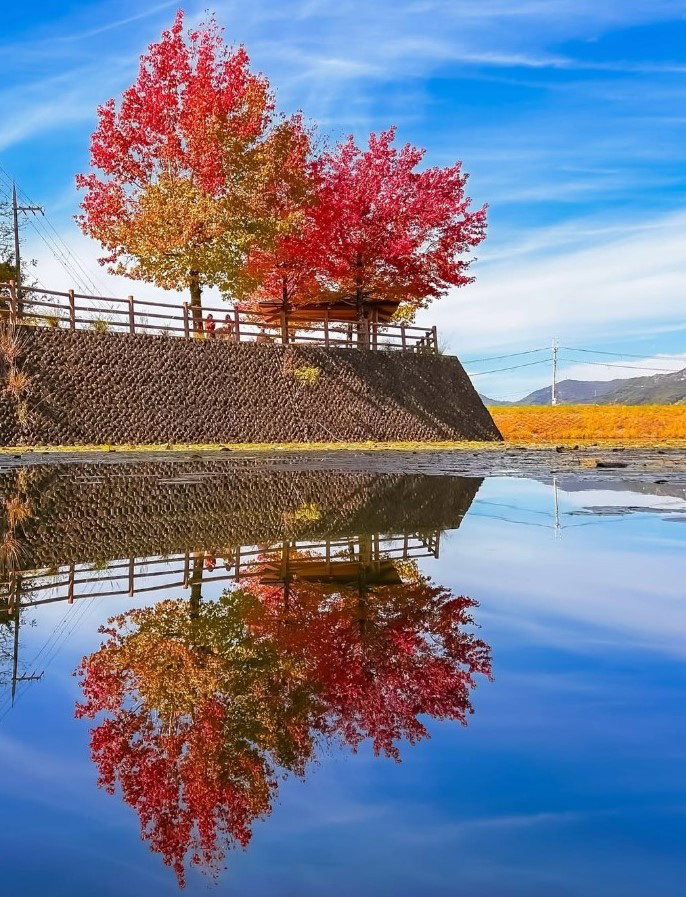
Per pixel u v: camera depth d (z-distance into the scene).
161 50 22.58
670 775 1.22
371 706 1.60
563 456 16.02
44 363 20.17
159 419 21.70
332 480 9.42
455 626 2.35
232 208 22.64
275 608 2.73
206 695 1.70
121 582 3.38
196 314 23.84
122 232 23.03
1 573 3.65
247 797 1.17
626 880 0.91
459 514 5.81
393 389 26.02
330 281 27.50
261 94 22.70
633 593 2.85
